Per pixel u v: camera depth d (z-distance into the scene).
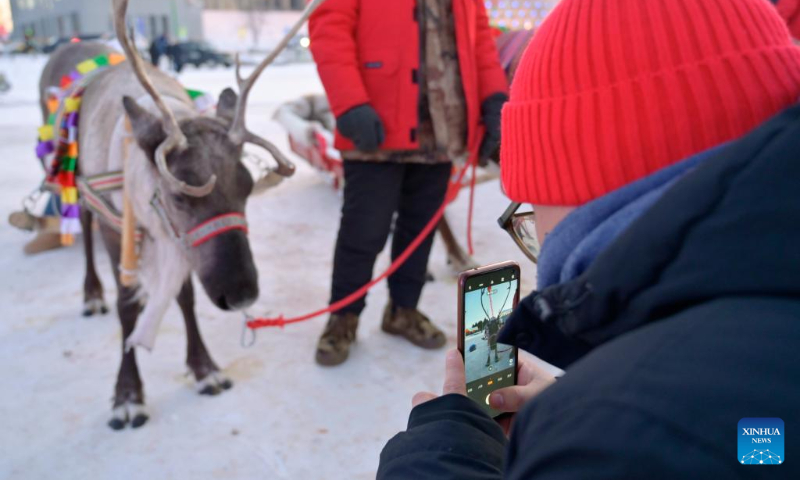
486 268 1.08
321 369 2.83
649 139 0.58
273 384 2.71
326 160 5.36
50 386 2.72
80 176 2.75
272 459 2.24
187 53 26.16
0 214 5.20
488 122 2.67
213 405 2.57
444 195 2.92
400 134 2.59
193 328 2.67
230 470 2.18
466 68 2.59
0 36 48.00
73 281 3.90
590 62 0.61
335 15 2.49
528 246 0.94
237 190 2.22
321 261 4.17
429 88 2.59
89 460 2.23
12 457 2.25
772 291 0.41
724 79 0.56
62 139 2.77
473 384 1.10
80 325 3.31
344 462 2.22
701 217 0.44
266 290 3.71
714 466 0.36
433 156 2.67
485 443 0.76
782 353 0.38
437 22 2.57
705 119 0.56
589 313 0.53
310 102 6.44
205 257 2.14
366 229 2.76
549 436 0.45
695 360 0.40
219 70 25.61
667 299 0.46
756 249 0.41
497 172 3.43
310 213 5.18
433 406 0.83
